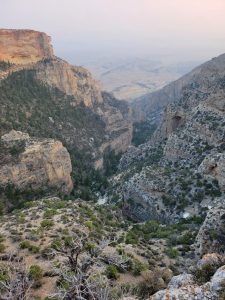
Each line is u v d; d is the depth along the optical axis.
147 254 45.88
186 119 119.94
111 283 34.69
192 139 98.50
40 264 38.91
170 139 104.81
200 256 43.75
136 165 124.06
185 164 94.06
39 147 104.31
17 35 192.12
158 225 66.88
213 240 43.59
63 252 26.75
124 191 93.25
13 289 24.05
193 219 69.38
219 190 74.62
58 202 70.38
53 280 34.91
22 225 53.03
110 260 30.41
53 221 54.38
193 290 22.83
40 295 32.38
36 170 101.06
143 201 84.31
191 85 166.88
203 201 73.75
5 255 40.38
